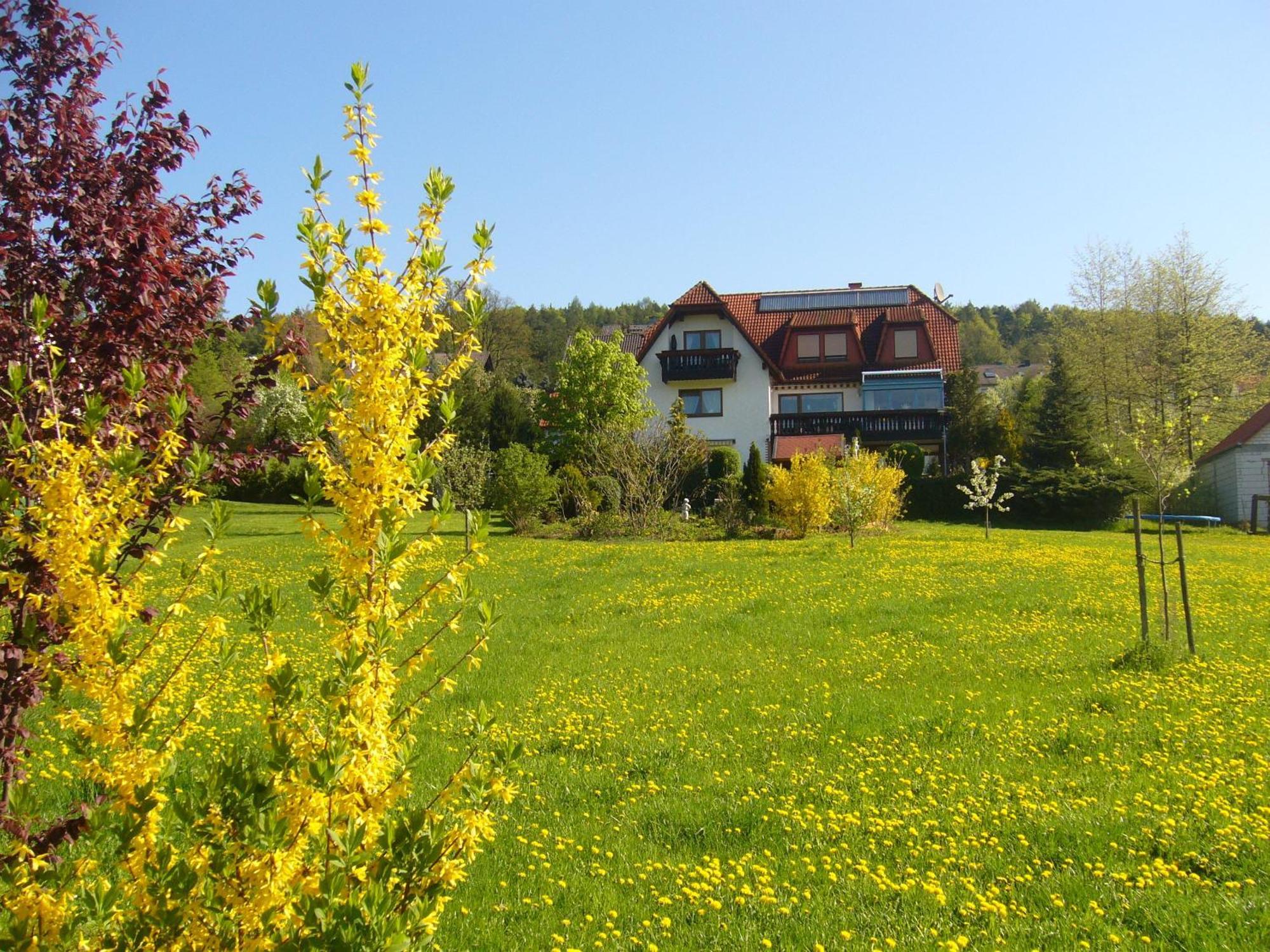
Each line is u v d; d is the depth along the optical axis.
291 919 3.04
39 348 4.26
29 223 4.54
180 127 5.15
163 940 2.99
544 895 5.57
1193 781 7.56
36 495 3.75
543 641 13.52
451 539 26.97
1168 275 47.69
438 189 3.59
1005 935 5.11
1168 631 12.11
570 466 32.59
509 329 79.19
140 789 3.13
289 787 3.11
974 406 48.94
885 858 6.27
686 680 11.35
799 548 25.36
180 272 4.91
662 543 27.48
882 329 46.91
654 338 45.81
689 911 5.44
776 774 7.98
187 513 25.80
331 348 3.47
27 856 3.50
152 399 4.70
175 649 11.54
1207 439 42.34
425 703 10.21
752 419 45.03
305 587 17.59
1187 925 5.19
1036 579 18.56
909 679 11.23
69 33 4.86
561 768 8.12
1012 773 7.99
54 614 3.54
